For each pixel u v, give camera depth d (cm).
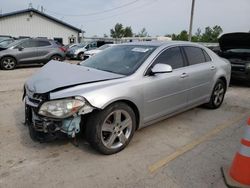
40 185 284
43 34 2936
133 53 426
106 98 325
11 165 322
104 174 307
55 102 307
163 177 303
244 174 283
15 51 1285
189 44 498
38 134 329
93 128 330
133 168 321
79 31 3156
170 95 425
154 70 376
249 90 822
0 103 592
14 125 450
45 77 358
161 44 446
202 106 583
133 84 361
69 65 420
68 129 316
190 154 361
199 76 489
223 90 589
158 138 411
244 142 284
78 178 298
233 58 884
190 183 292
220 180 299
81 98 310
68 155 348
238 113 557
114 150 352
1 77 1012
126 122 361
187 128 458
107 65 416
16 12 2730
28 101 337
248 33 827
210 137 421
